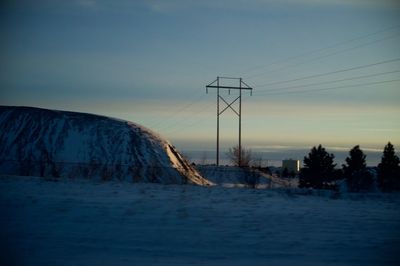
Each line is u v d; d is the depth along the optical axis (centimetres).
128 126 5741
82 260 1116
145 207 1766
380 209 2030
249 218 1655
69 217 1573
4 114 5888
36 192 2009
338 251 1259
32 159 4816
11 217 1550
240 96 5012
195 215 1667
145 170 4294
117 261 1114
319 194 2594
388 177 4075
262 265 1110
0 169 4175
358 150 5038
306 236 1416
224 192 2383
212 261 1136
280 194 2438
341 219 1708
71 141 5288
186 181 4047
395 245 1336
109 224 1500
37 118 5766
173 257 1167
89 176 4066
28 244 1251
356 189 3969
